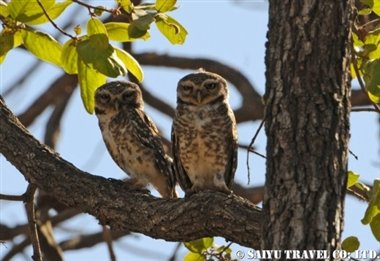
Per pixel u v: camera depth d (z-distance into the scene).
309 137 9.23
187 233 10.92
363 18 13.16
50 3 11.51
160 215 11.07
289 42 9.46
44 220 19.14
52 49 11.89
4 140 11.90
